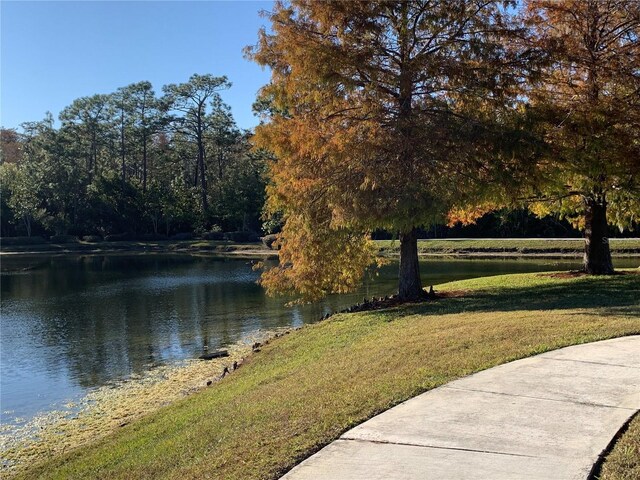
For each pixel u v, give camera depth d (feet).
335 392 21.04
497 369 21.13
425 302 46.75
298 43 42.57
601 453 13.34
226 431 19.99
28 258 181.68
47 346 52.95
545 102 45.52
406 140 40.78
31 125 289.33
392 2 42.68
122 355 48.60
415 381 20.42
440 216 41.68
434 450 14.10
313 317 62.59
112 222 228.02
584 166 43.65
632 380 18.98
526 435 14.66
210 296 84.07
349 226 44.45
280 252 50.39
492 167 42.04
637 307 33.63
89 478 21.01
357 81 43.04
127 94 242.99
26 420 33.32
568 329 27.35
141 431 26.81
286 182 46.60
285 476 13.53
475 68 42.73
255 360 39.09
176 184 232.53
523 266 109.29
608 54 47.65
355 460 13.91
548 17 49.21
